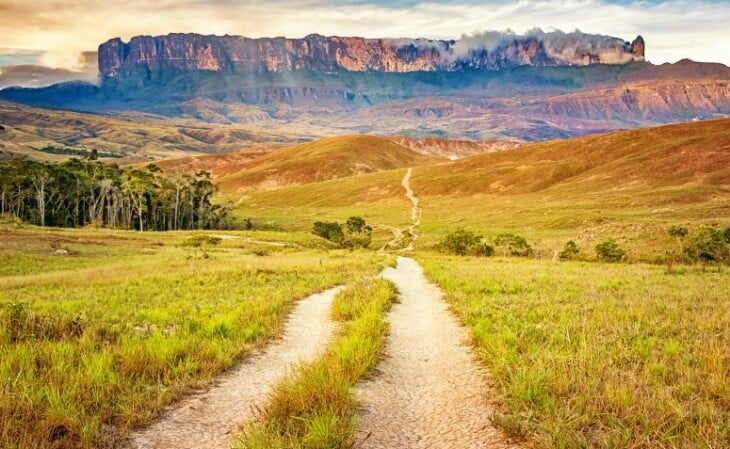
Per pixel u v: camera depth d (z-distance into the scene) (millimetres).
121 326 15031
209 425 7930
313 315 18281
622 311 15953
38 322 13781
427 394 9547
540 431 7207
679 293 21000
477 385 9883
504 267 38625
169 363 10648
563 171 170750
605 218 100250
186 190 134625
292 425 7535
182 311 18031
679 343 11891
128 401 8500
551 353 10656
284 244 82812
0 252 53625
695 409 7633
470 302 19797
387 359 12000
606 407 7840
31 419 7406
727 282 26406
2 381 8781
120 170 129000
